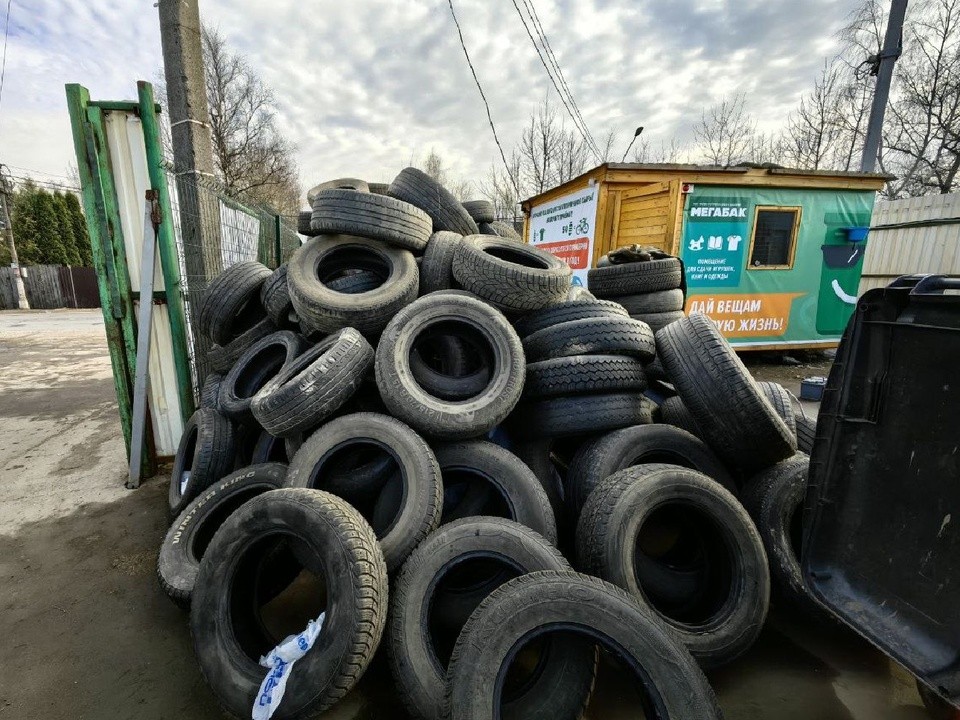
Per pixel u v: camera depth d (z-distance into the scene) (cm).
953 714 178
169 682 201
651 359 338
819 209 843
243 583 198
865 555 158
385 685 200
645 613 158
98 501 358
